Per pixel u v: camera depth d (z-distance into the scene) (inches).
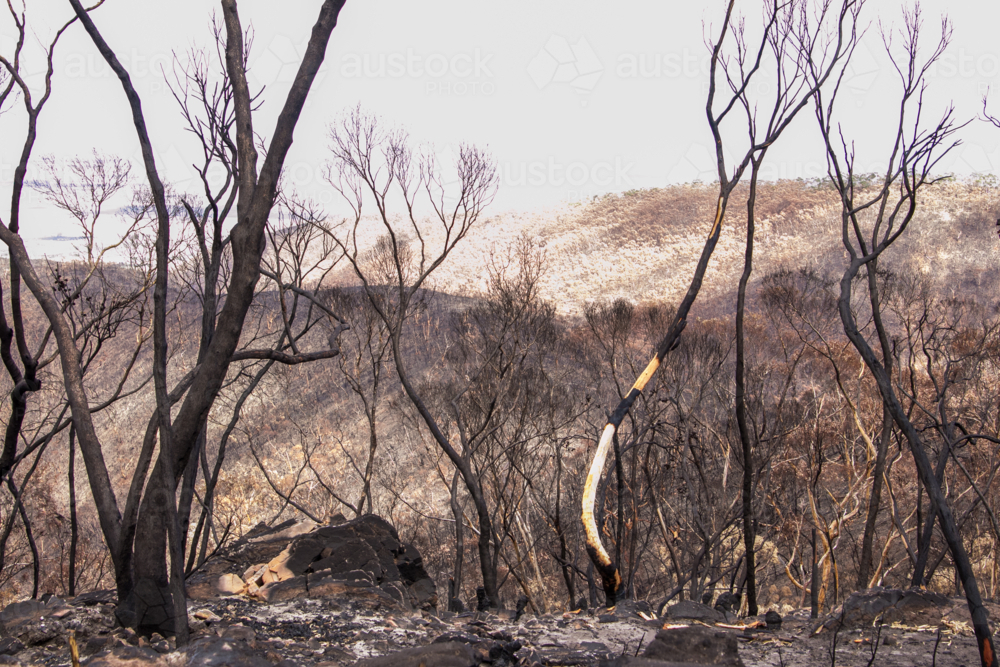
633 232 2878.9
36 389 265.3
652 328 655.8
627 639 179.8
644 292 2266.2
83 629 162.9
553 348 670.5
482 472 618.5
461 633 178.2
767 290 694.5
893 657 152.0
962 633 171.5
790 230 2475.4
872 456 566.9
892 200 2336.4
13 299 243.6
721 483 615.2
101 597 218.1
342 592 233.8
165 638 164.6
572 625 197.3
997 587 616.7
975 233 1993.1
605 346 639.8
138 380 1194.6
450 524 800.9
